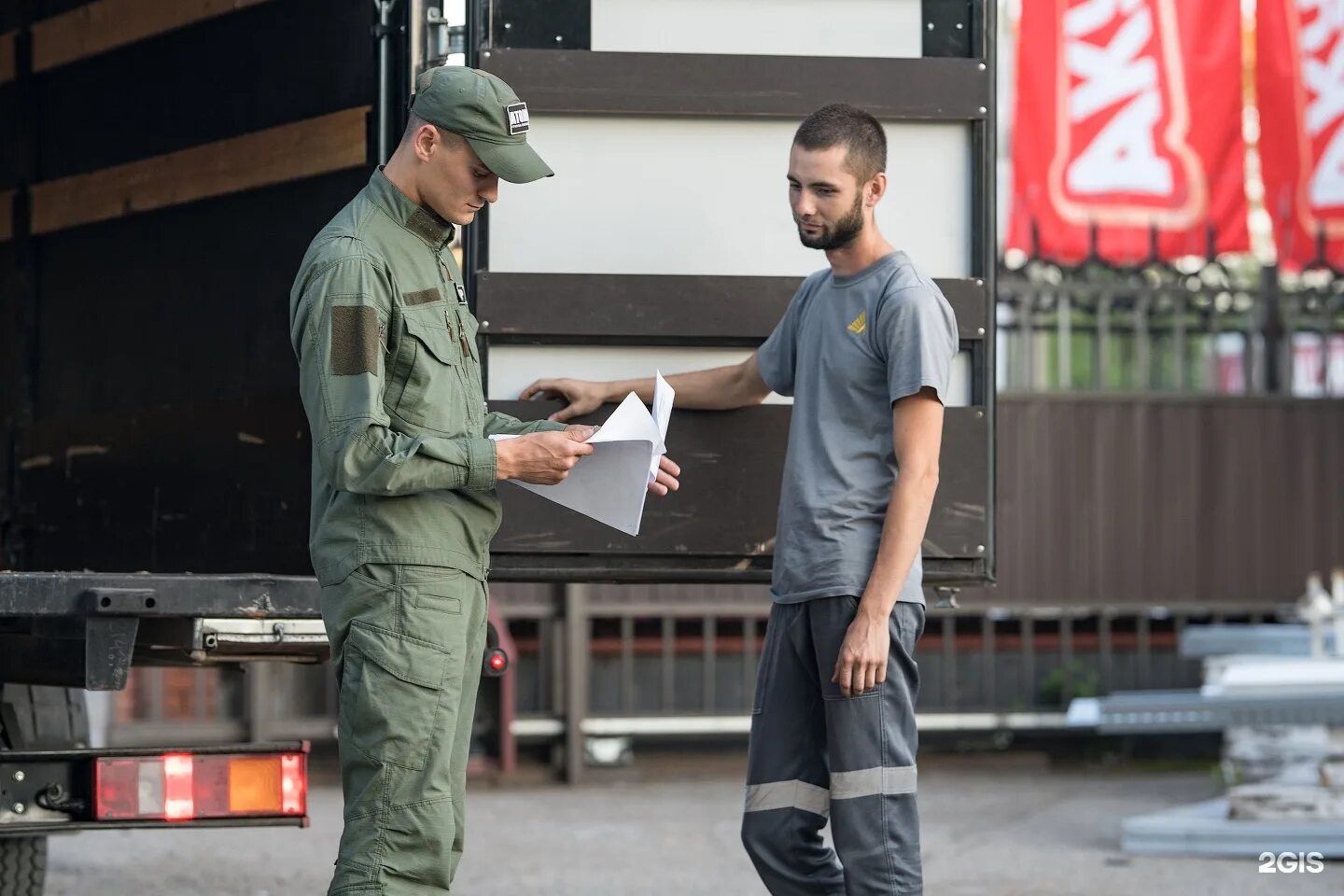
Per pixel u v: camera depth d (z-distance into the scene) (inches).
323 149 329.4
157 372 372.5
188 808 316.5
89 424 391.5
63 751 311.0
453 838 252.7
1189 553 775.7
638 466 250.5
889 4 314.0
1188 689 780.6
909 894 271.9
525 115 252.1
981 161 314.0
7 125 416.5
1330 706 526.9
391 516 245.6
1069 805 657.0
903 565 266.5
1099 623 776.3
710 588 747.4
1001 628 776.9
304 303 245.6
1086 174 684.1
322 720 723.4
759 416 309.6
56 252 405.4
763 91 310.2
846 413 278.7
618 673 750.5
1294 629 660.1
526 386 308.8
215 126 356.2
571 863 525.0
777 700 283.0
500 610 729.6
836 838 273.9
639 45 309.9
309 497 328.5
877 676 266.5
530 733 733.3
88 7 390.0
